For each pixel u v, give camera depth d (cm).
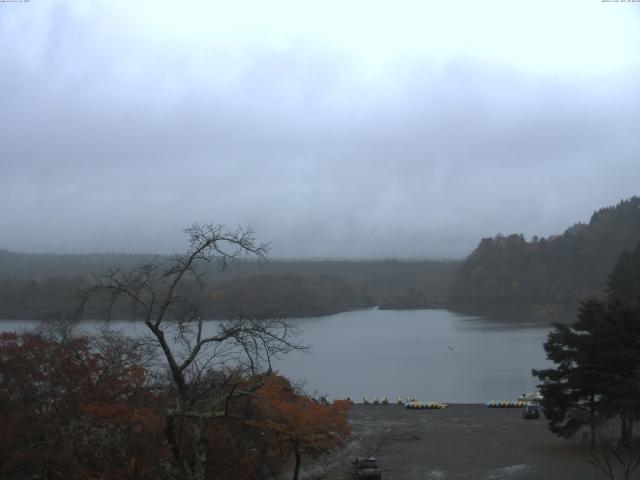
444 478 3281
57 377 2420
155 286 1731
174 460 1791
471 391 7925
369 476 3077
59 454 2109
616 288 8306
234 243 1631
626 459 3462
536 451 3797
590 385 3700
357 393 7894
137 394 2384
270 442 2441
